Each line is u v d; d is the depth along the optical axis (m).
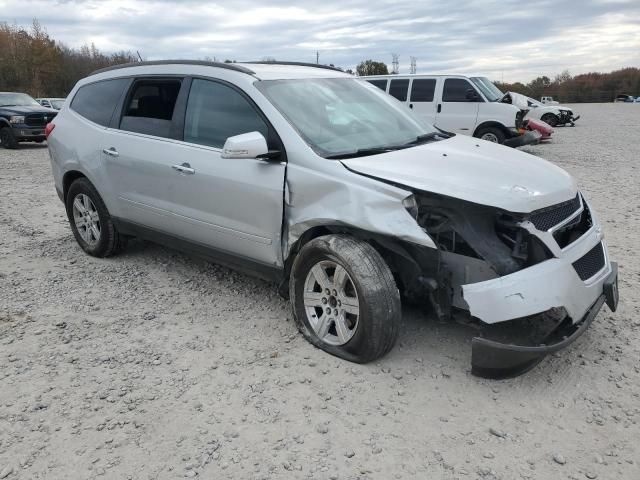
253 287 4.88
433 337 3.89
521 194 3.24
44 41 60.41
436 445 2.84
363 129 4.18
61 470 2.69
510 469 2.66
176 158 4.41
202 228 4.37
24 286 4.98
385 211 3.29
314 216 3.56
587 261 3.47
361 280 3.32
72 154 5.48
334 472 2.66
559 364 3.56
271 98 4.00
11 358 3.71
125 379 3.46
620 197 8.55
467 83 13.45
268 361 3.63
